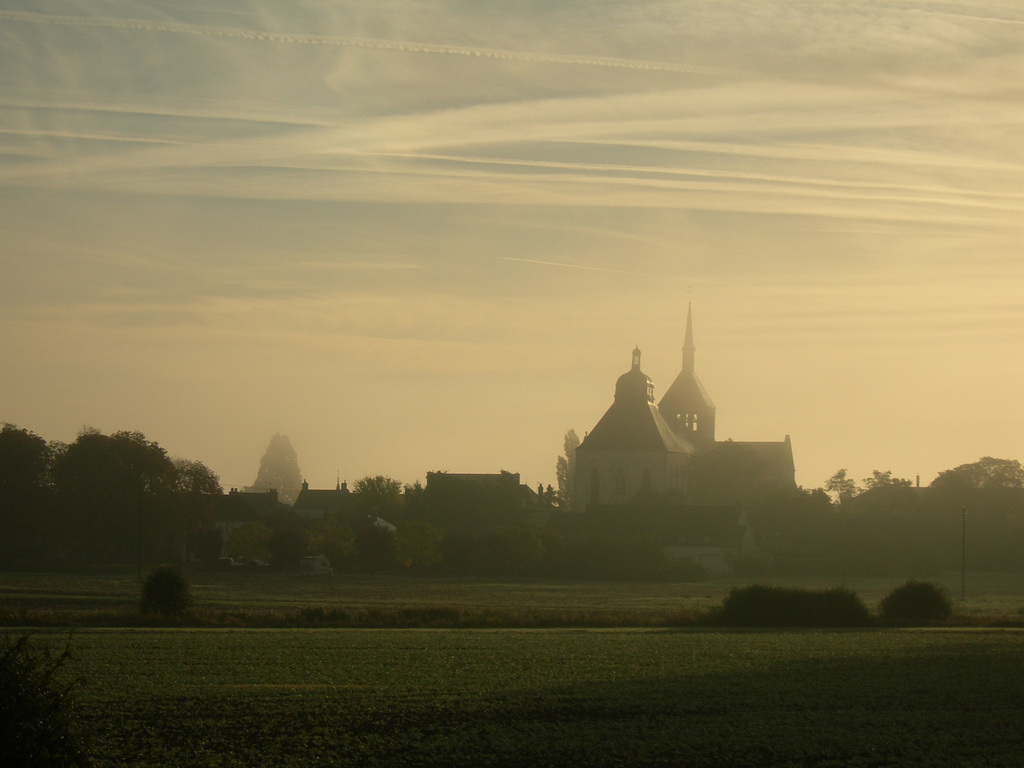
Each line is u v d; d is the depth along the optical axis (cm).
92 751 2781
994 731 3147
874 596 10444
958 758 2830
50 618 6041
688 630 6175
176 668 4194
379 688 3775
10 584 10319
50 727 2038
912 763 2788
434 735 3045
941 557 16025
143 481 14525
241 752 2839
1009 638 5659
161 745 2908
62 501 14475
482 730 3114
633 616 6825
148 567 14200
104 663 4309
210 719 3234
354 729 3120
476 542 14125
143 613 6266
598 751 2873
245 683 3862
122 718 3244
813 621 6619
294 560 14525
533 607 8406
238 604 8200
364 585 11412
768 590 6694
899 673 4238
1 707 1998
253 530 14612
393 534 14400
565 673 4166
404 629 6056
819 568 15850
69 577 11956
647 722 3231
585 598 9700
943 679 4081
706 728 3150
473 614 6631
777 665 4444
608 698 3609
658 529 16950
